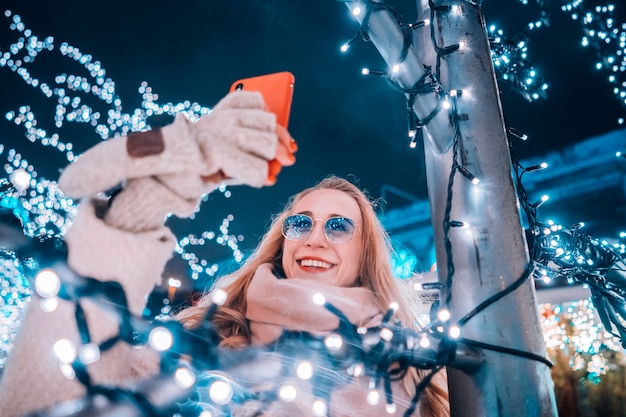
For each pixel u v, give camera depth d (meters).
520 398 1.28
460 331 1.32
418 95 1.45
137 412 1.12
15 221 1.24
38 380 1.10
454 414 1.36
